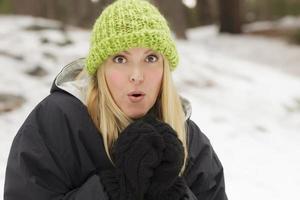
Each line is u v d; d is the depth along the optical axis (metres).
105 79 1.49
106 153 1.51
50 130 1.47
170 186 1.43
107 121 1.50
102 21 1.50
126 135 1.41
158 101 1.59
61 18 13.55
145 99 1.49
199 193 1.67
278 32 19.92
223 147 5.39
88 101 1.52
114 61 1.47
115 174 1.44
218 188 1.72
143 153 1.37
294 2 24.14
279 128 6.51
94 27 1.55
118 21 1.47
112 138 1.51
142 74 1.46
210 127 5.98
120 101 1.48
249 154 5.27
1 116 5.12
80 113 1.51
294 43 16.83
